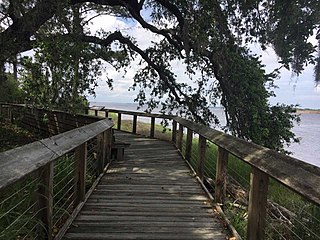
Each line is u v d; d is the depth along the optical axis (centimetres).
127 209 351
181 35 870
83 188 354
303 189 155
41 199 225
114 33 1005
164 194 417
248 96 846
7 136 1048
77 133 318
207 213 347
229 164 730
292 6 671
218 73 896
